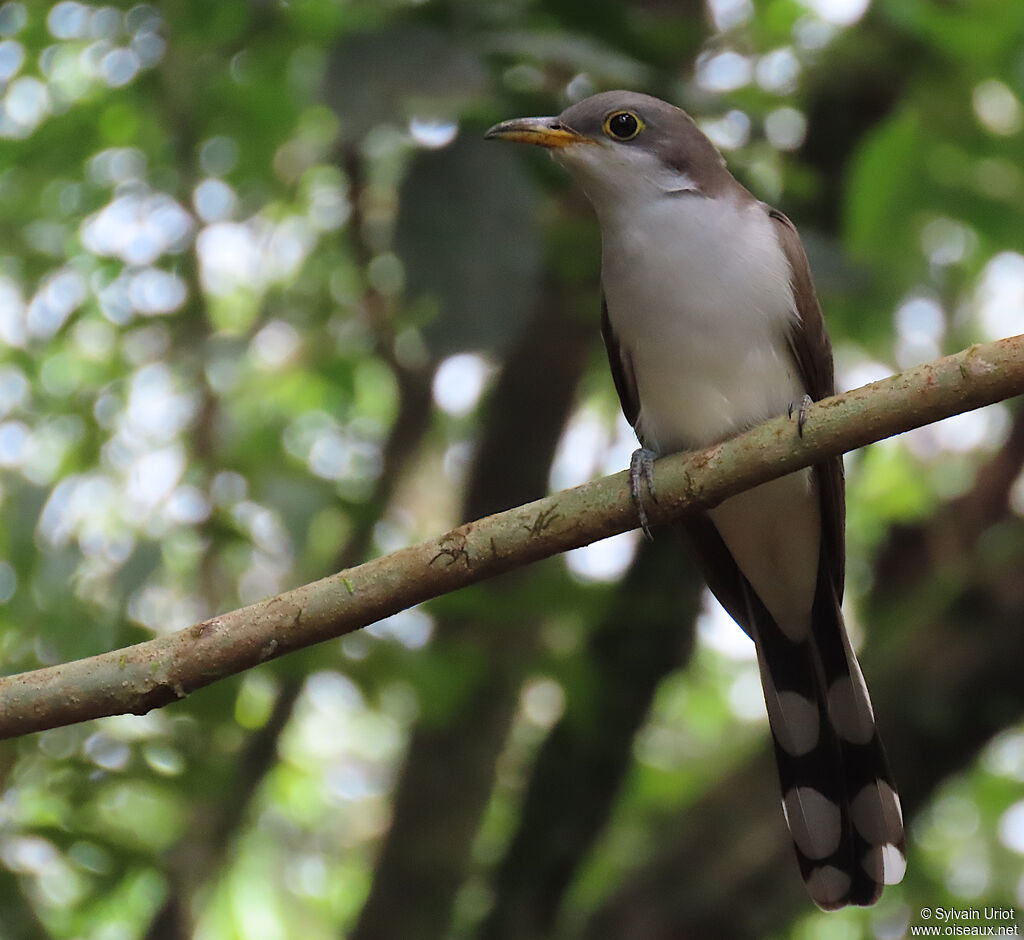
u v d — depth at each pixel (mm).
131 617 9953
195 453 10891
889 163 10969
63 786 9055
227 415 12195
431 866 11172
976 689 10406
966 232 12711
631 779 13617
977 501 11578
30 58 12281
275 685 10984
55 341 12953
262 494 10555
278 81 11914
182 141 11820
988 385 5809
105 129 12570
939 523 11633
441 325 7863
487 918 11039
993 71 10766
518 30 8891
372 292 11242
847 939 13820
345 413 13602
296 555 10188
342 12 9992
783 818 10875
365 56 8008
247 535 10305
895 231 11250
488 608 9430
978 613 10609
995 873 14070
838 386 12984
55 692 5863
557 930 10922
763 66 11727
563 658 10117
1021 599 10500
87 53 12188
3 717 5836
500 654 10273
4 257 13195
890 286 11695
